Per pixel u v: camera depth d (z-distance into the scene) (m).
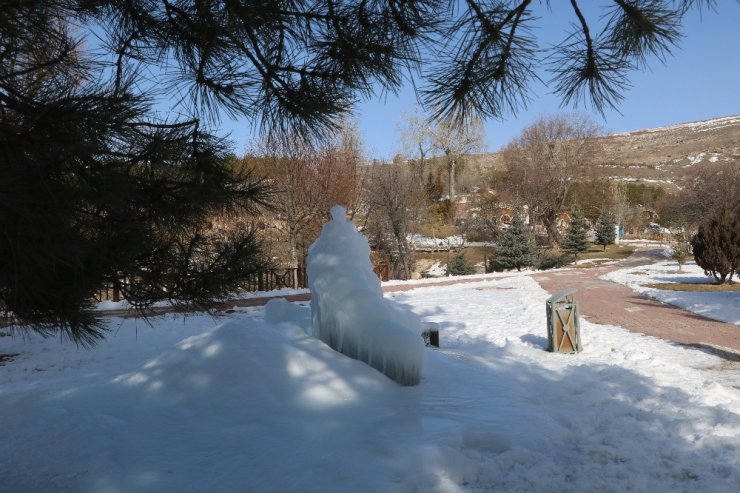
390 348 5.31
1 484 3.58
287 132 3.46
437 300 17.30
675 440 4.58
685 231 37.81
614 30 3.12
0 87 2.53
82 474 3.64
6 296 2.70
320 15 3.19
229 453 3.89
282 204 23.27
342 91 3.35
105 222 2.98
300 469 3.65
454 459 3.85
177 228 3.26
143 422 4.40
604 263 39.41
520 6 2.95
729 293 17.11
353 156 30.59
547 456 4.19
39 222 2.37
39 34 2.65
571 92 3.33
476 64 3.07
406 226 35.16
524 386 6.13
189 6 3.11
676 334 10.64
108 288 3.18
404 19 3.04
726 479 3.82
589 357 8.38
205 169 3.20
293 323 6.35
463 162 65.81
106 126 2.54
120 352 9.21
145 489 3.45
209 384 4.83
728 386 6.69
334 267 5.90
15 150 2.36
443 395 5.25
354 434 4.19
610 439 4.60
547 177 54.25
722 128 148.00
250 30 3.05
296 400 4.67
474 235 51.72
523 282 23.66
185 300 3.56
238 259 3.66
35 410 4.77
